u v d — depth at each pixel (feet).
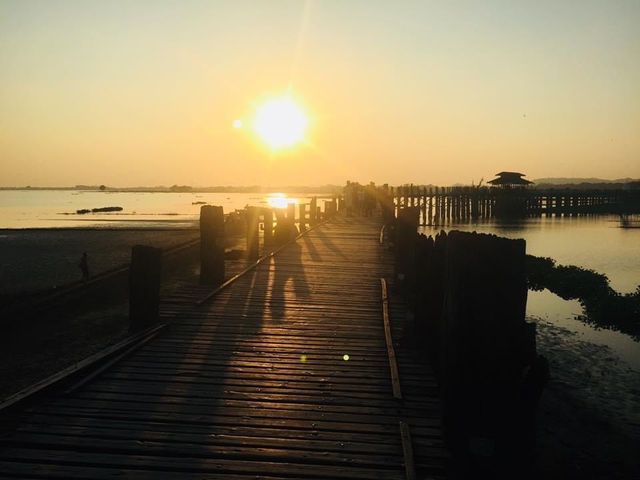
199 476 12.69
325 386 18.84
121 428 15.17
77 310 39.24
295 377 19.70
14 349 29.37
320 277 41.11
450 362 12.91
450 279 12.87
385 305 30.68
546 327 42.68
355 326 27.14
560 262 88.74
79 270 63.87
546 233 146.10
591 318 46.06
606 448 20.53
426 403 17.46
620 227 166.50
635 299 48.83
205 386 18.62
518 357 12.32
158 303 26.63
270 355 22.31
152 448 13.98
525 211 211.20
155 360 21.47
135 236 108.47
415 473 12.80
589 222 187.93
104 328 34.06
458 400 12.71
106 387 18.42
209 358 21.80
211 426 15.40
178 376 19.62
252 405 17.03
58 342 30.78
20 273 62.23
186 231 120.37
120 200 503.61
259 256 51.29
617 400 25.88
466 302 12.48
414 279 23.90
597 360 33.04
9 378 24.77
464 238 12.47
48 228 133.59
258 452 13.91
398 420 16.08
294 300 33.12
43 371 25.73
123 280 50.11
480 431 12.47
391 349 22.71
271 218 61.67
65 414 16.08
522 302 12.31
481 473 12.47
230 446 14.21
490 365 12.35
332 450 14.11
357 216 111.24
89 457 13.53
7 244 94.89
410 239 34.65
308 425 15.62
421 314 22.76
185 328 26.53
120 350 21.94
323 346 23.70
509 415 12.39
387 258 50.90
